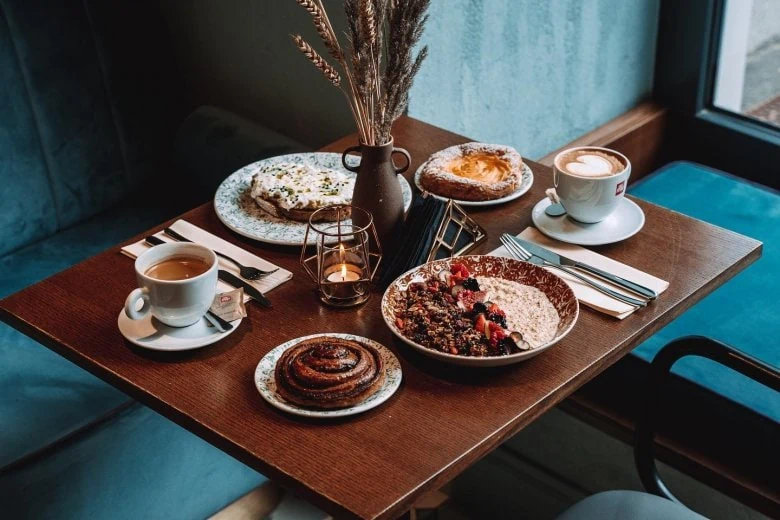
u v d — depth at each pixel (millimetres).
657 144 2338
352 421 1046
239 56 2076
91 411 1566
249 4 1979
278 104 2064
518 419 1050
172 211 2064
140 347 1157
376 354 1102
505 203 1441
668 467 1761
